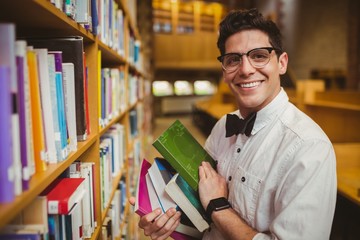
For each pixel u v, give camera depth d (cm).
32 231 71
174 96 1370
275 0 1001
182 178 117
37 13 79
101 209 137
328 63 761
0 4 70
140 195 117
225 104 917
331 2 736
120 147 204
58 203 78
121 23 212
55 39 105
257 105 109
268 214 101
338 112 360
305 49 857
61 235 89
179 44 1155
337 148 261
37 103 75
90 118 130
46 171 77
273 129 108
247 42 106
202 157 131
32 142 73
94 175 129
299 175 90
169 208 114
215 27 1189
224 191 114
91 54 129
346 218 230
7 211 54
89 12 117
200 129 950
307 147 93
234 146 125
